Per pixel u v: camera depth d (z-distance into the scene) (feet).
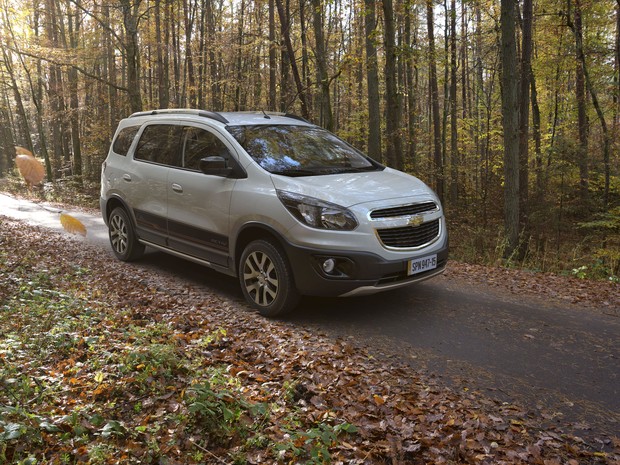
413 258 16.43
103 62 93.25
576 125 66.85
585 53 54.80
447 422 10.69
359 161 20.13
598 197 53.52
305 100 48.78
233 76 78.43
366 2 44.55
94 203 61.72
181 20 96.22
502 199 61.77
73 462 8.79
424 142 82.84
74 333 14.52
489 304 18.84
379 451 9.65
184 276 22.50
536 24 62.18
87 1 54.29
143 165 22.71
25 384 10.81
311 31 73.20
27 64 88.48
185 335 14.94
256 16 84.23
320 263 15.81
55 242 29.89
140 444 9.37
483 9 59.57
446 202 71.72
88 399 11.00
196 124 20.66
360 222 15.71
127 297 19.36
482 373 13.38
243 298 19.57
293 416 10.67
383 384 12.49
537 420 11.05
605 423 10.98
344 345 14.88
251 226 17.30
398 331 16.21
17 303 17.39
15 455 8.66
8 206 50.67
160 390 11.51
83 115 88.79
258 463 9.19
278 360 13.66
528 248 41.04
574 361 14.08
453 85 76.48
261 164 17.97
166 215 21.29
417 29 80.53
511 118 36.11
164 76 94.73
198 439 9.81
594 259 40.11
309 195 16.17
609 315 17.81
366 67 46.11
